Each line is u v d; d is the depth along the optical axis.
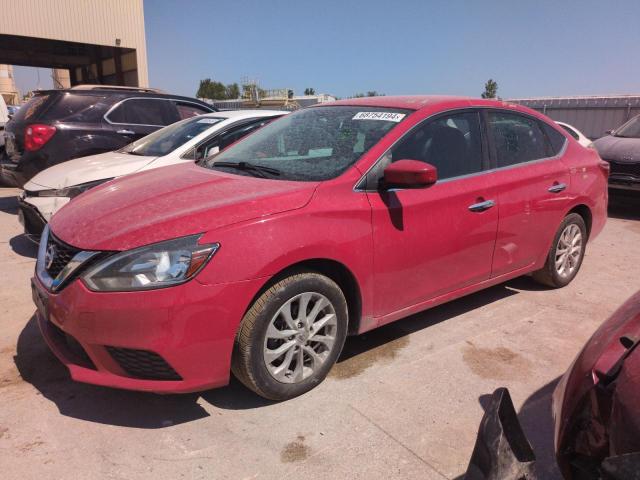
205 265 2.47
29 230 5.32
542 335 3.79
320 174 3.12
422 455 2.51
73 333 2.52
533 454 1.62
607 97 17.08
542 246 4.25
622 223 7.67
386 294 3.19
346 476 2.36
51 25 19.50
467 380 3.17
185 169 3.70
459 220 3.46
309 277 2.80
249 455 2.48
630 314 2.07
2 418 2.71
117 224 2.67
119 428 2.67
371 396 2.98
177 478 2.33
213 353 2.54
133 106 7.38
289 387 2.86
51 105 6.78
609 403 1.65
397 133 3.29
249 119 5.89
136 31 21.83
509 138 4.00
